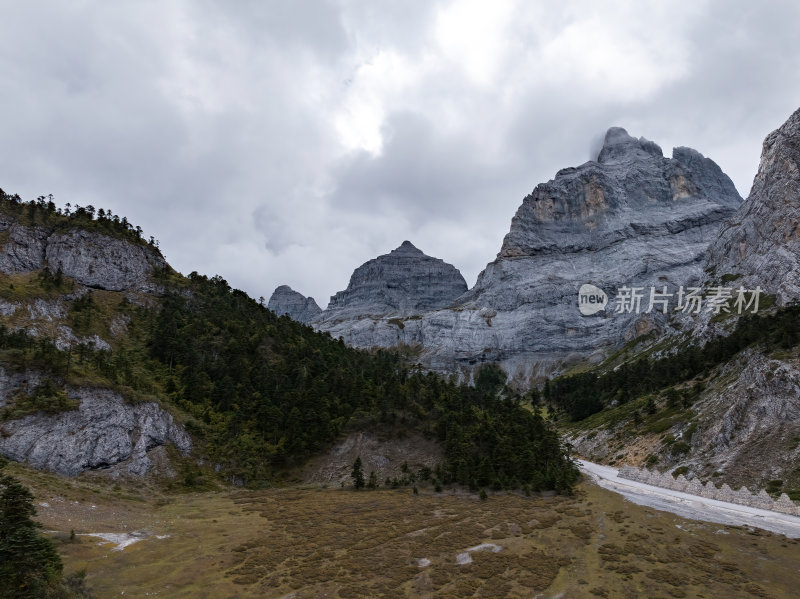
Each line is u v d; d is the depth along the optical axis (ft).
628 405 483.10
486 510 238.27
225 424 339.16
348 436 342.44
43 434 258.16
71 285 448.24
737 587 147.95
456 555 176.86
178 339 412.98
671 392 434.71
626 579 154.30
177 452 304.09
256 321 513.45
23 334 316.19
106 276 492.95
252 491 286.66
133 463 277.85
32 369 286.05
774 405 296.92
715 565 164.55
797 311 430.20
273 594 143.54
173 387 363.76
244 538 194.70
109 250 511.81
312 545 186.60
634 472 321.73
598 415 531.91
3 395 268.00
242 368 397.39
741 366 378.94
